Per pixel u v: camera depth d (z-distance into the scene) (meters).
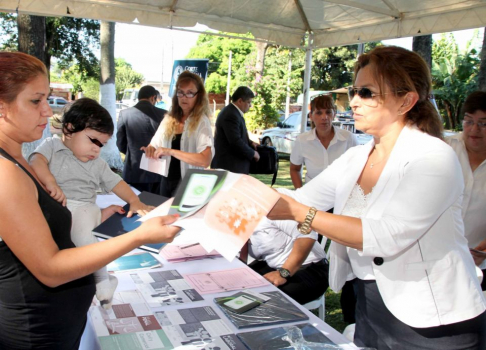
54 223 1.12
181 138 3.36
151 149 3.20
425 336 1.32
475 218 2.27
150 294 1.66
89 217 1.65
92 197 1.79
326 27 5.90
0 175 0.96
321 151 4.01
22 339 1.09
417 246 1.30
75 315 1.18
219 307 1.56
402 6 4.81
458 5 4.40
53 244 1.02
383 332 1.42
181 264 2.02
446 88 17.53
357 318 1.57
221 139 4.81
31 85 1.06
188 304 1.59
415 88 1.33
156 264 1.97
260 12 5.49
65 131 1.70
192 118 3.26
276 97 16.95
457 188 1.27
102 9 4.77
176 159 3.46
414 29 4.91
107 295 1.47
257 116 15.02
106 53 9.01
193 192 1.36
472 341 1.32
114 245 1.07
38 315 1.09
